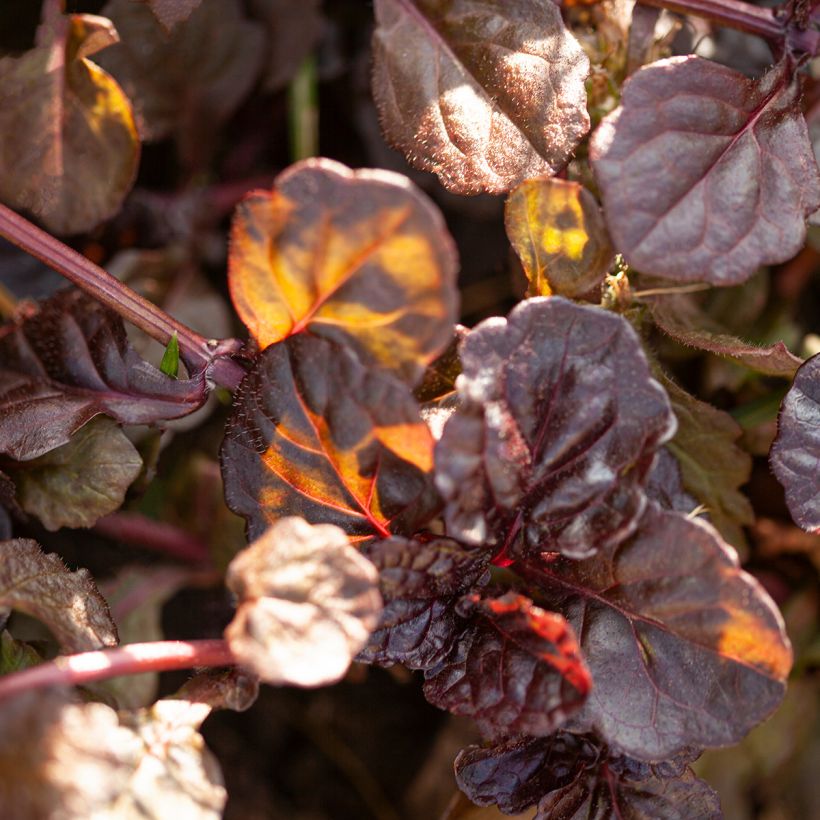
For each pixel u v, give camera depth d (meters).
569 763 0.33
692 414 0.35
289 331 0.31
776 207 0.32
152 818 0.31
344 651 0.30
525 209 0.33
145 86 0.38
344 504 0.32
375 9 0.33
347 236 0.30
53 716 0.30
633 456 0.31
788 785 0.41
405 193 0.30
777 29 0.34
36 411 0.33
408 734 0.43
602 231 0.32
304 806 0.42
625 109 0.32
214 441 0.40
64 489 0.34
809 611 0.39
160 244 0.40
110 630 0.32
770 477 0.38
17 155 0.34
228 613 0.40
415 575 0.32
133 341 0.36
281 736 0.42
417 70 0.33
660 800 0.33
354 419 0.31
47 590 0.32
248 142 0.41
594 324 0.31
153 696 0.36
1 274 0.38
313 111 0.39
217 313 0.40
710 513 0.36
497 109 0.33
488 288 0.40
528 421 0.31
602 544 0.31
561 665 0.31
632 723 0.31
